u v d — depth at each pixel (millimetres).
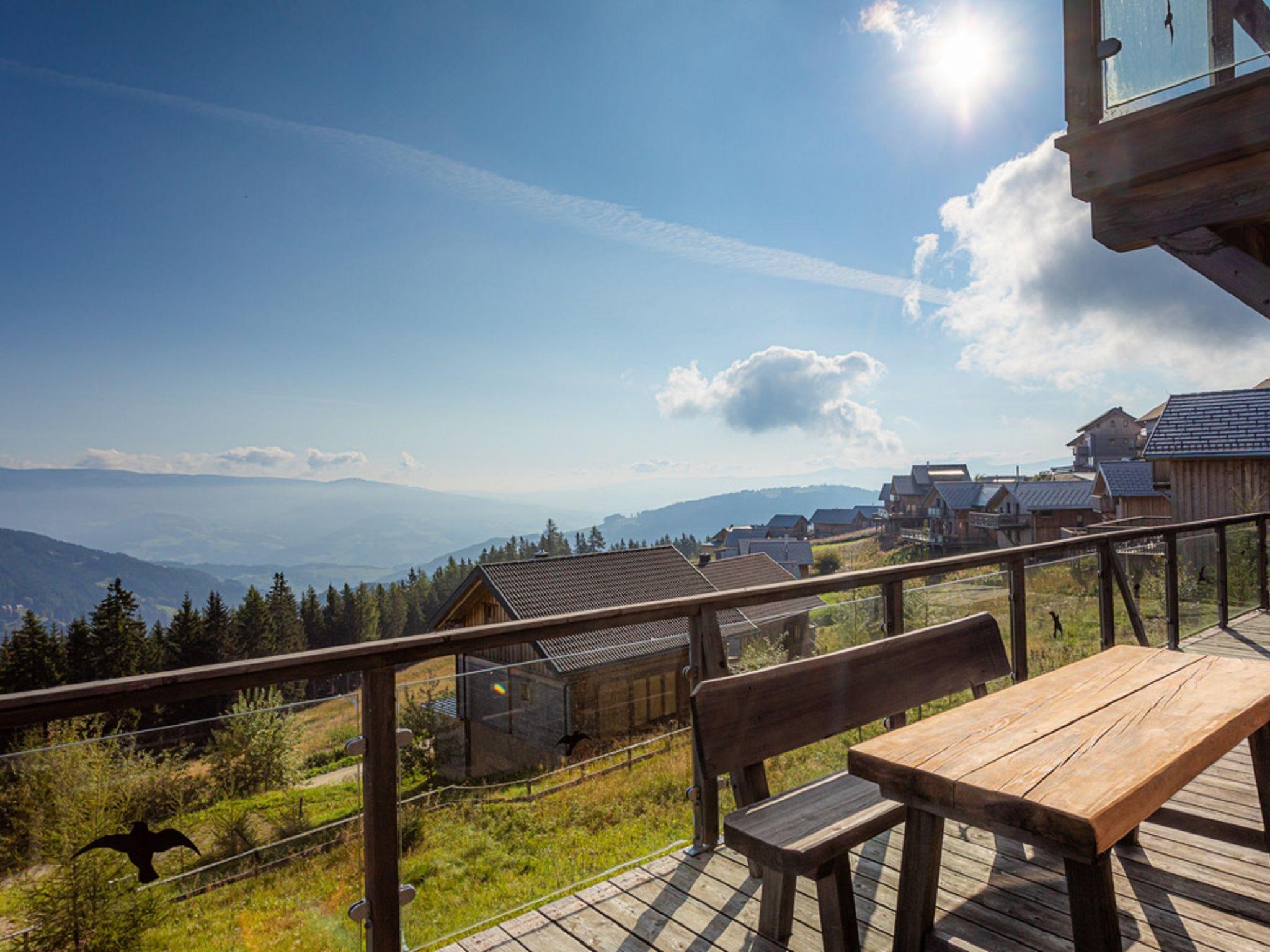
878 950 2262
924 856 2047
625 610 2619
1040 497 48844
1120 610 5422
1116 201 3457
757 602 3059
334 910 1954
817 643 4270
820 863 1945
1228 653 5855
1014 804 1624
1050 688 2479
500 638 2271
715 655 2898
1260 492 18891
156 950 1689
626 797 2697
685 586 22078
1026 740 1990
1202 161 3166
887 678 2854
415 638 2090
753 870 2688
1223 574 6836
